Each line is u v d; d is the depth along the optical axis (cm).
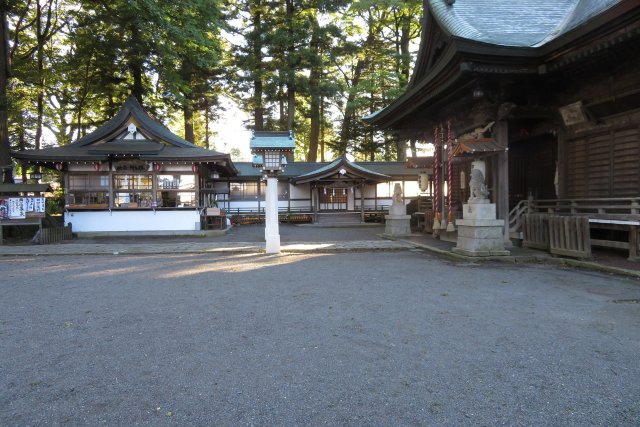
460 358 385
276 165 1199
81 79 2559
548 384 330
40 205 1479
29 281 782
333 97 3036
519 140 1473
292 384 335
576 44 877
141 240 1623
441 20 1190
